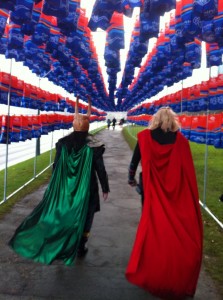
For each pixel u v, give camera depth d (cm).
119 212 545
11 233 430
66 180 316
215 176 918
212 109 458
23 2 290
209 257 365
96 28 327
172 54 482
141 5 306
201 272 327
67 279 309
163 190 267
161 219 256
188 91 562
